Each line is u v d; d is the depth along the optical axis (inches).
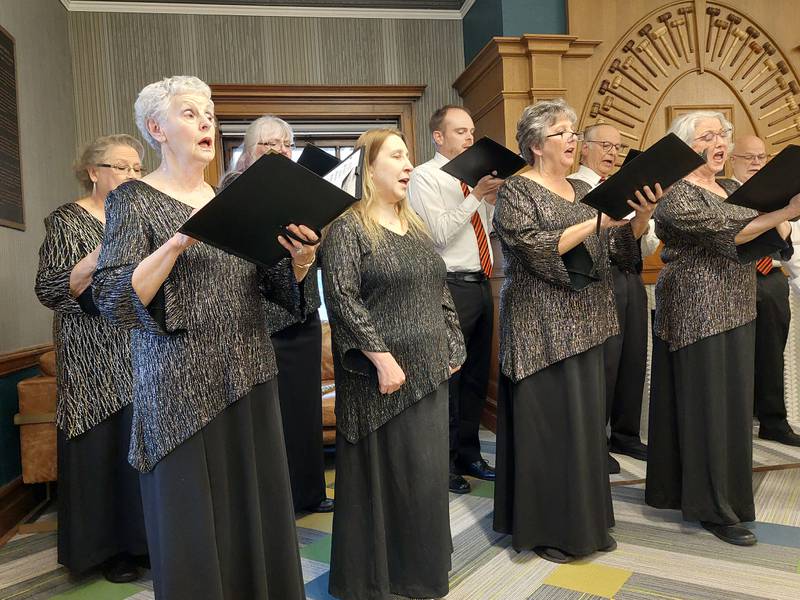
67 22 190.5
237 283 62.0
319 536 106.2
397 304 77.8
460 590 85.4
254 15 201.9
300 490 113.6
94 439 94.7
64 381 95.1
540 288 92.1
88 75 193.6
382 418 77.5
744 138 131.6
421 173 128.6
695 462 99.4
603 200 80.5
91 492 94.8
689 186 98.2
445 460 80.2
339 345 77.3
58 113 177.3
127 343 95.7
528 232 90.0
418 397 77.4
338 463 80.3
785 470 128.6
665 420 105.7
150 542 61.9
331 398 147.9
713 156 99.8
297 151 209.9
